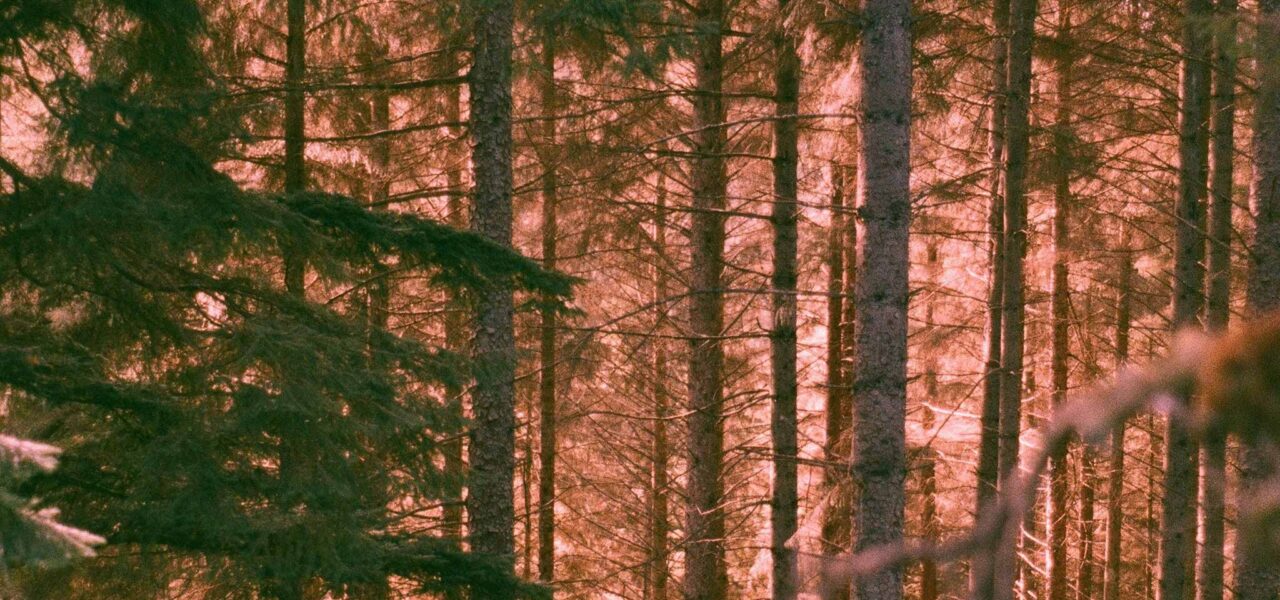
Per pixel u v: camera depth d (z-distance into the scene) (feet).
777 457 35.45
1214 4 34.55
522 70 32.37
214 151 26.81
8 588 21.48
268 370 23.79
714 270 39.52
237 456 23.00
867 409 27.91
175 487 22.70
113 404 21.91
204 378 23.03
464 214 44.37
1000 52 42.01
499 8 32.42
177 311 25.48
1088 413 2.43
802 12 29.37
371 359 26.08
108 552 23.34
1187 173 36.91
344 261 27.07
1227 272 37.06
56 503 22.68
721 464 41.73
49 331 23.54
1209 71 41.55
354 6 34.71
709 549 39.78
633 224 39.04
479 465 33.45
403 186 41.14
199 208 21.74
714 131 38.42
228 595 23.77
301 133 35.60
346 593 26.35
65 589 22.93
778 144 35.68
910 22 27.55
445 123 33.35
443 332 44.73
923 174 50.19
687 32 32.86
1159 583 37.83
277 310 25.72
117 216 21.06
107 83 20.75
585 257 45.50
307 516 22.45
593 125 36.58
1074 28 40.04
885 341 27.73
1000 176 41.52
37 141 23.29
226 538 21.72
